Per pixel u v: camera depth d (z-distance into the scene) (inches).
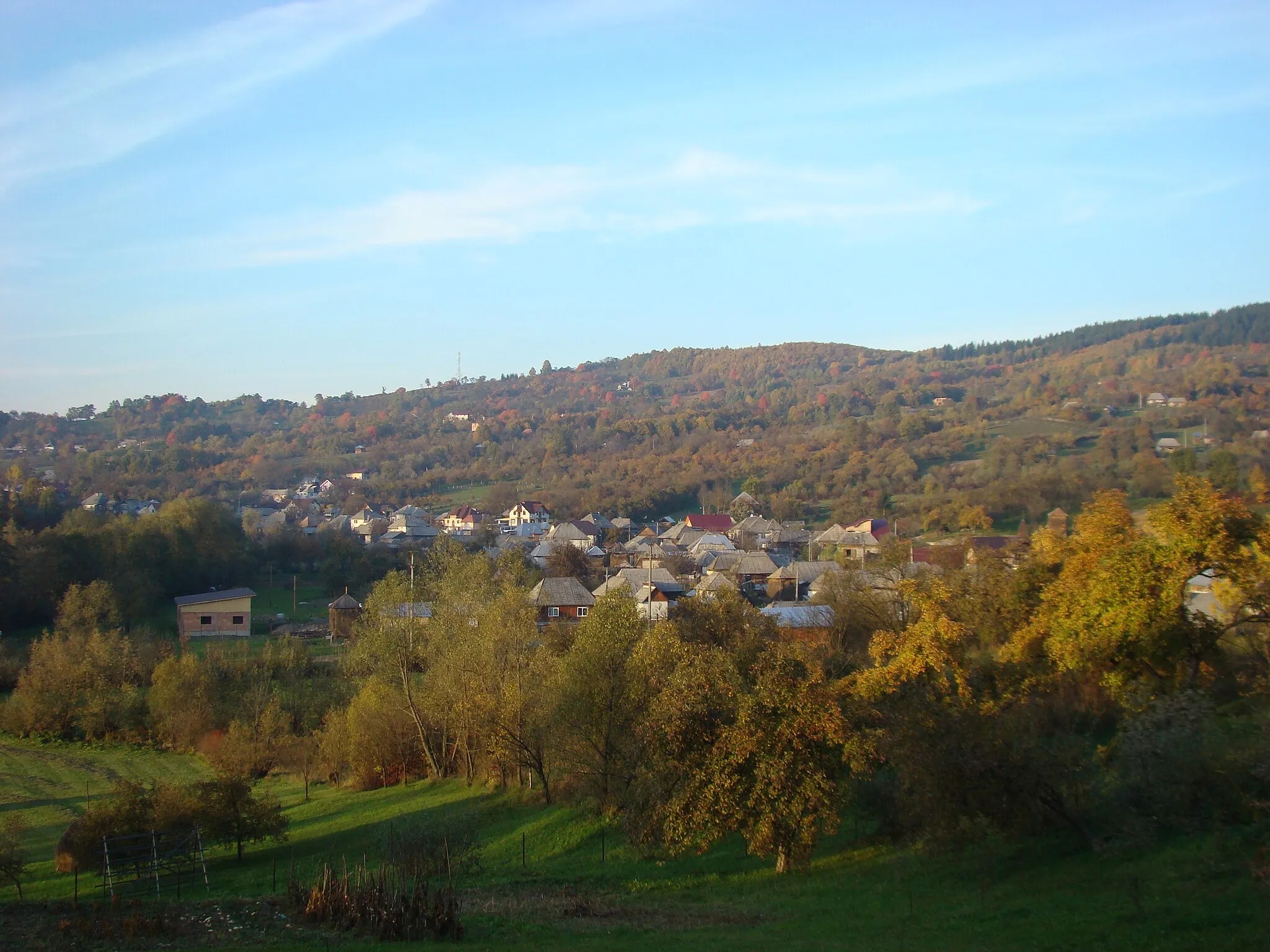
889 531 3230.8
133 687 2023.9
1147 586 887.7
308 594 3275.1
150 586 2746.1
